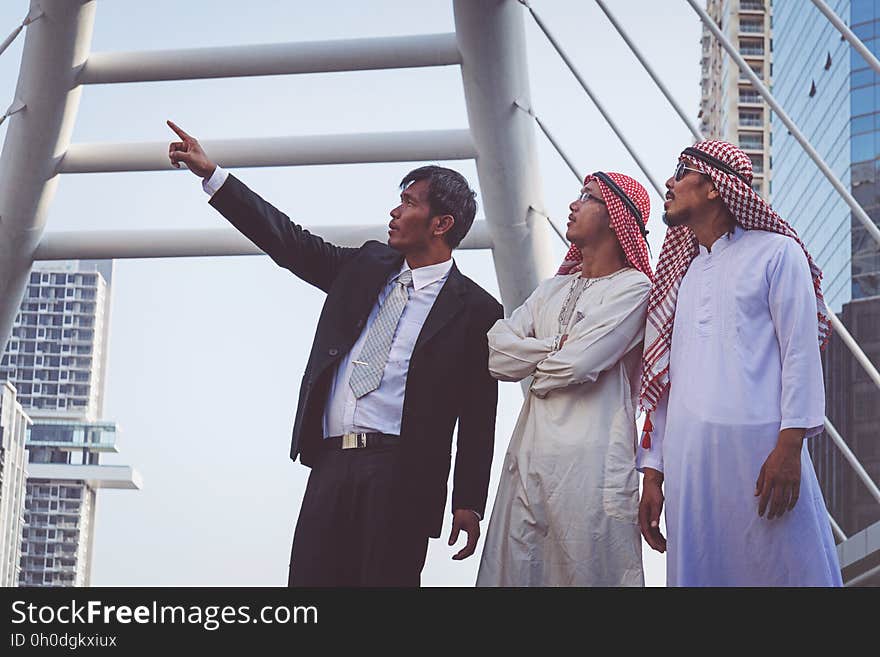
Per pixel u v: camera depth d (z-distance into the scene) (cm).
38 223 1320
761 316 485
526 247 1334
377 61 1176
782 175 6341
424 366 530
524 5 1148
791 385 468
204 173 553
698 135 1131
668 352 511
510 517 529
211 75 1203
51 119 1210
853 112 5169
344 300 545
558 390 528
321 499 516
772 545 468
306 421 527
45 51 1145
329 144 1268
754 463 472
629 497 511
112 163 1284
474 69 1164
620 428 520
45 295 10075
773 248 488
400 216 554
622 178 553
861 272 5019
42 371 9988
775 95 6631
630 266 548
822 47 5609
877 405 4819
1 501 7362
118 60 1188
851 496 4756
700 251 514
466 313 548
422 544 525
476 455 549
